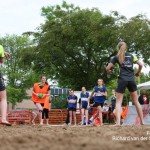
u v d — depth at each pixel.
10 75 63.50
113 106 23.09
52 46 45.28
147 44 42.88
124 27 43.00
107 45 43.22
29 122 27.92
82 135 5.59
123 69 10.66
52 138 4.99
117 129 7.09
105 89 17.80
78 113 29.25
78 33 44.38
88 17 44.66
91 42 43.66
